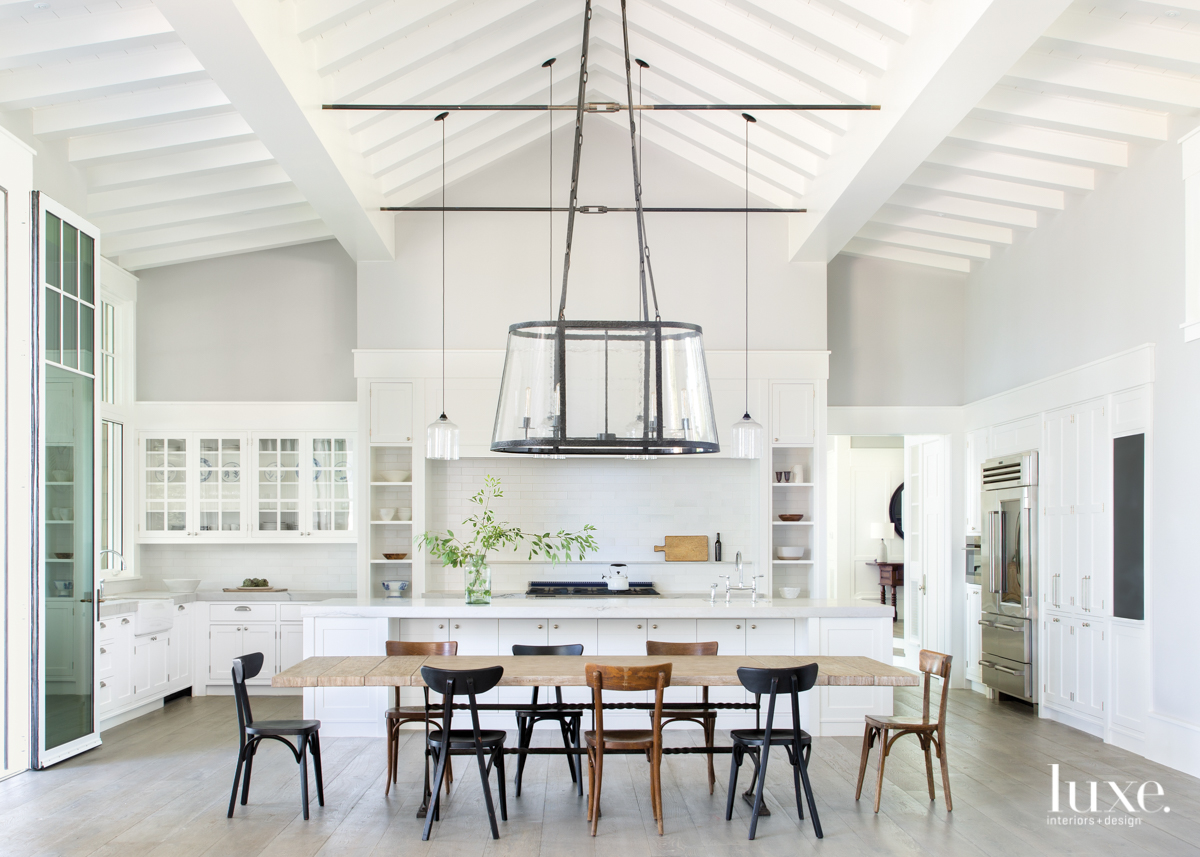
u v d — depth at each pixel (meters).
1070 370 7.18
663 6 6.40
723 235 8.91
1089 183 7.04
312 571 9.31
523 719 5.43
